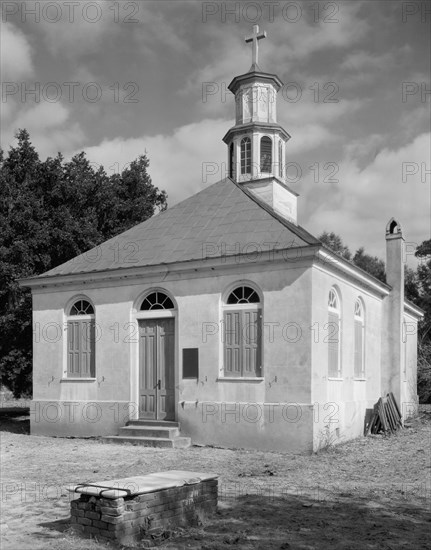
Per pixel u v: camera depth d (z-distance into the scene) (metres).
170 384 16.39
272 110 20.78
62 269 18.47
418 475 11.62
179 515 7.65
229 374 15.46
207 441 15.44
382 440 16.95
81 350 17.94
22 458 13.65
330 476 11.45
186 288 16.22
